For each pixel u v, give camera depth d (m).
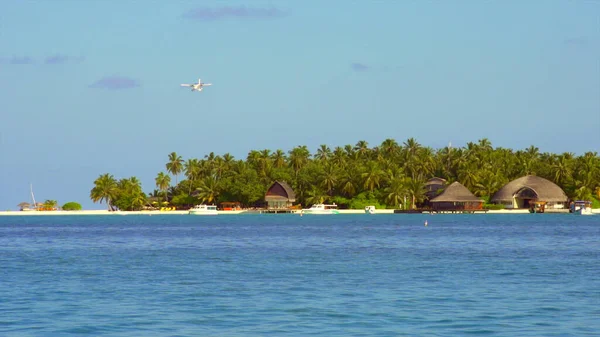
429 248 126.62
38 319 54.91
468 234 172.50
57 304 61.66
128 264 97.88
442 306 59.81
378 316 55.62
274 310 58.56
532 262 97.38
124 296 66.19
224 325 52.72
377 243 141.12
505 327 51.34
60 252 122.69
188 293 68.00
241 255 112.62
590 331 50.00
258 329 51.28
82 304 61.66
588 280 76.31
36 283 76.00
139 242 150.62
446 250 121.31
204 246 135.75
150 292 68.69
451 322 53.12
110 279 79.44
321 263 97.88
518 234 171.25
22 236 180.25
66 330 51.09
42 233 197.00
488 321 53.38
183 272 86.69
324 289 70.44
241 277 80.88
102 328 51.72
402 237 161.75
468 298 63.91
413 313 56.75
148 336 49.16
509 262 97.69
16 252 123.38
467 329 50.78
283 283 75.25
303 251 120.62
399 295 66.06
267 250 123.50
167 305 61.06
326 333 49.91
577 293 66.69
